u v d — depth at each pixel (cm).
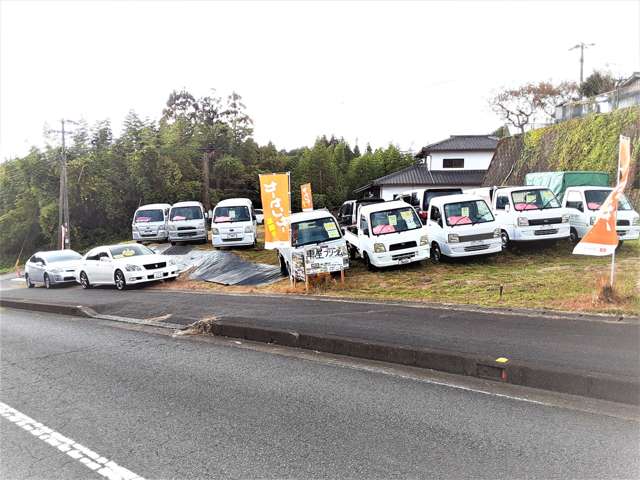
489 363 562
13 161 4841
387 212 1406
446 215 1395
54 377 687
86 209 4134
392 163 5697
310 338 745
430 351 615
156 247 2369
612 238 779
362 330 755
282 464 392
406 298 1004
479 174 4091
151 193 4053
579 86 4288
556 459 372
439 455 389
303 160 5562
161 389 598
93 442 462
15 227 4406
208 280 1650
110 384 635
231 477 379
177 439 453
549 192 1469
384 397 521
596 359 543
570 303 801
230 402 538
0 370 743
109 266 1714
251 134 5541
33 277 2217
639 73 2725
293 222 1412
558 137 2488
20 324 1186
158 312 1124
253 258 1866
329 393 545
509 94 4788
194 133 5200
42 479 400
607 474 348
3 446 467
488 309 823
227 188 5053
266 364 678
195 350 788
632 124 1992
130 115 4509
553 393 509
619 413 450
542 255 1403
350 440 425
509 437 412
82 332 1016
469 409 476
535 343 616
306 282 1221
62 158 3362
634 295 797
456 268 1321
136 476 393
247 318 922
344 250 1283
